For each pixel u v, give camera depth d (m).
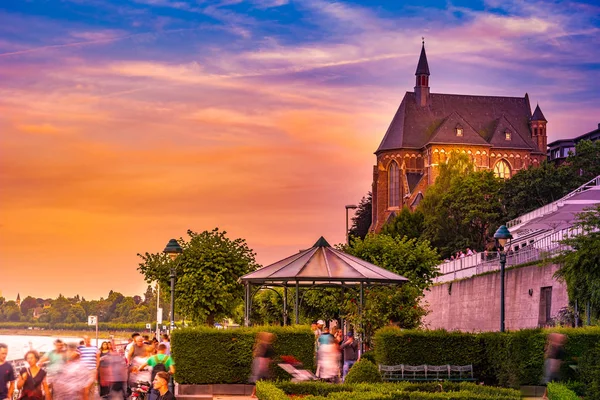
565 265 50.03
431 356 35.19
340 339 38.56
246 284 43.84
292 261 43.53
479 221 135.88
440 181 152.62
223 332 34.56
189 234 58.75
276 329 34.69
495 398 25.00
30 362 23.12
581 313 50.28
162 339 34.75
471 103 198.50
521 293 69.12
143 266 58.09
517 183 134.38
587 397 26.50
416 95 196.12
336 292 56.78
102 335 169.88
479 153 186.75
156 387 22.16
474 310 81.25
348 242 83.44
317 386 28.45
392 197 190.62
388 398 24.09
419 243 65.06
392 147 190.50
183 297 57.25
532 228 77.12
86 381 24.33
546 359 28.34
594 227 50.84
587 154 131.25
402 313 45.31
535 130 194.62
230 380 34.41
